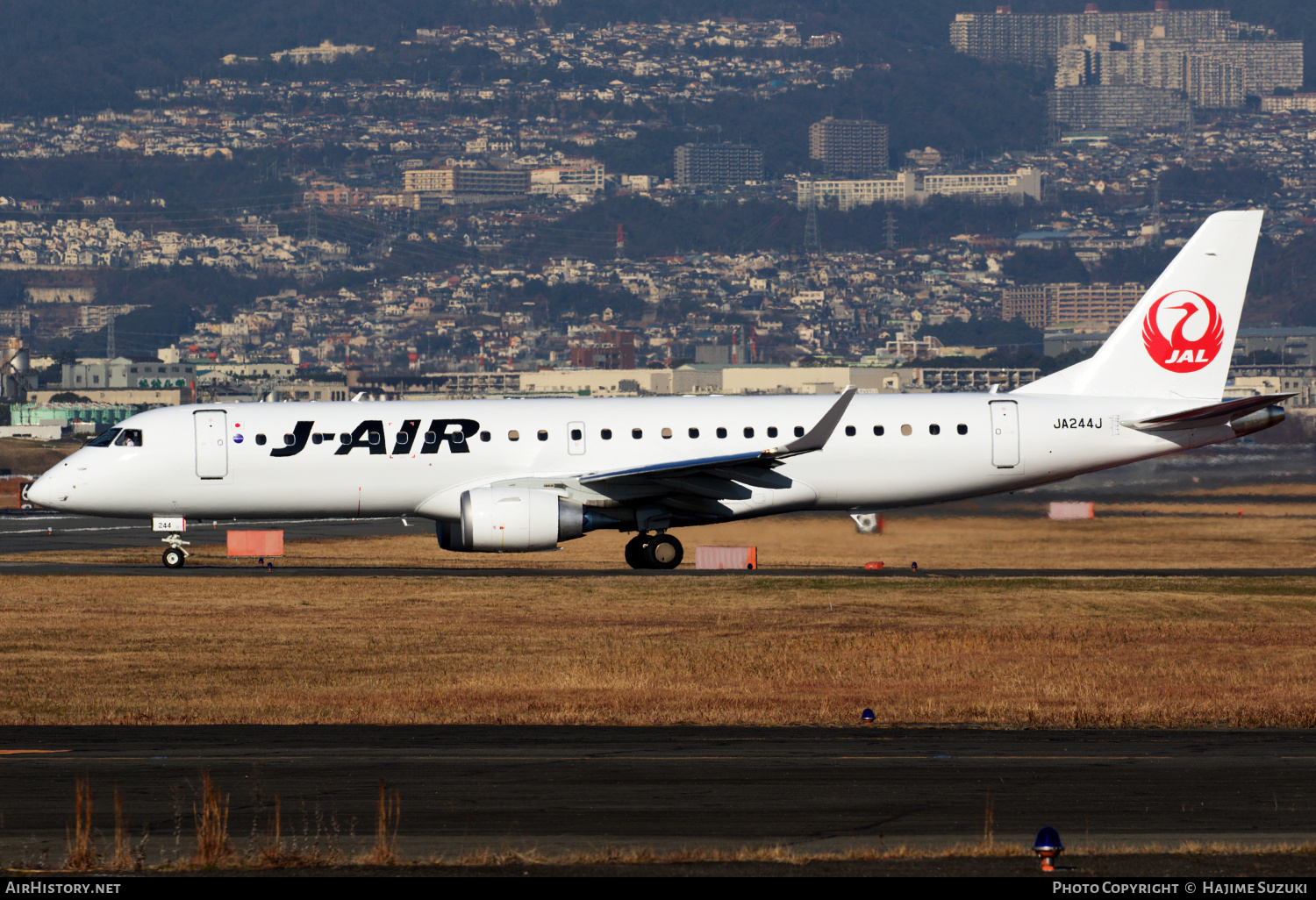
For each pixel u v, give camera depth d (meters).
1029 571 168.00
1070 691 88.69
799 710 82.50
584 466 165.75
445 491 166.12
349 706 85.31
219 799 58.28
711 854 49.53
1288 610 130.12
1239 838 51.81
